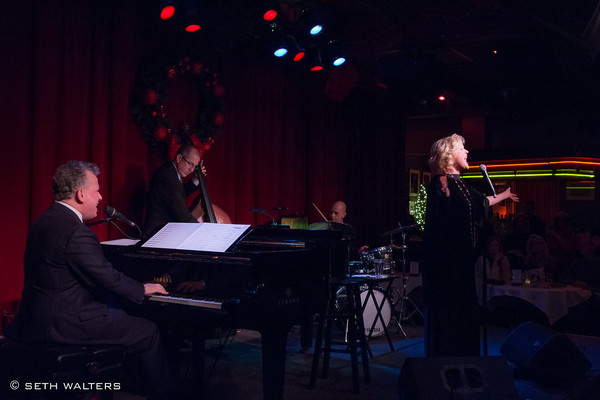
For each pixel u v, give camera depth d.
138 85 5.17
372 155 8.87
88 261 2.67
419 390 2.76
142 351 2.81
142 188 5.23
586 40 4.90
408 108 9.75
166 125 5.29
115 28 4.94
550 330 3.87
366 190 8.68
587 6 4.18
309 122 7.39
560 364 3.72
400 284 6.12
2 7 4.20
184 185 5.14
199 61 5.61
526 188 12.38
